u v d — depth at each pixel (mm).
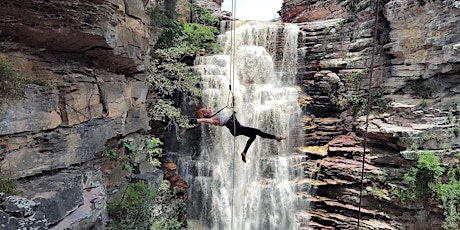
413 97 15602
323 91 18641
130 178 9844
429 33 14945
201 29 19609
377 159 14797
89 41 7555
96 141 7977
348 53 18281
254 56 19641
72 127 7332
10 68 5945
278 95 18781
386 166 14609
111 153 8445
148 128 11602
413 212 13680
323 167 16156
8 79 5832
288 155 17688
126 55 8945
